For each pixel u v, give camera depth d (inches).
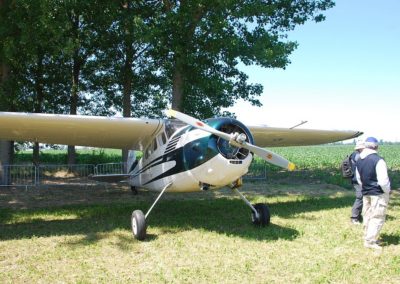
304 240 207.9
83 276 154.6
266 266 165.5
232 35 504.4
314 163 931.3
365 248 191.9
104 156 857.5
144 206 331.6
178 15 483.8
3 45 442.9
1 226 252.2
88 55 625.6
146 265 168.7
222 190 446.0
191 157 219.5
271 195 402.6
